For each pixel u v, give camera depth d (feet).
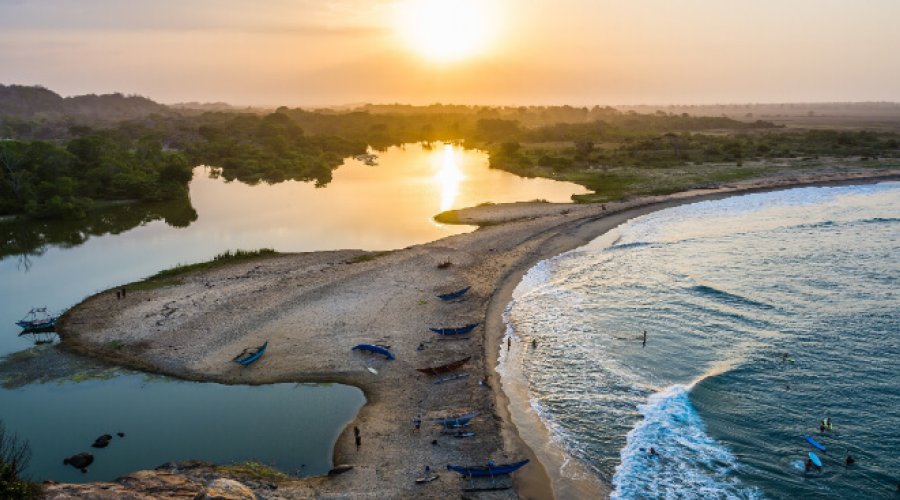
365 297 194.80
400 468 107.04
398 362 149.38
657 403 128.36
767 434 116.06
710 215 317.63
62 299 200.03
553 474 105.60
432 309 185.16
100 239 287.69
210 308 185.26
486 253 245.45
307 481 102.89
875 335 158.71
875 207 325.01
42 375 145.07
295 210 349.61
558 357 152.87
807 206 332.60
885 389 131.75
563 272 223.10
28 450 114.01
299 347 158.20
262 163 528.22
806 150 526.98
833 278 205.87
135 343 161.27
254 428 121.80
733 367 142.31
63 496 81.20
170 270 224.94
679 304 186.39
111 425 123.54
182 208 363.35
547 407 128.98
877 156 485.15
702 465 106.93
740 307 181.78
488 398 131.23
